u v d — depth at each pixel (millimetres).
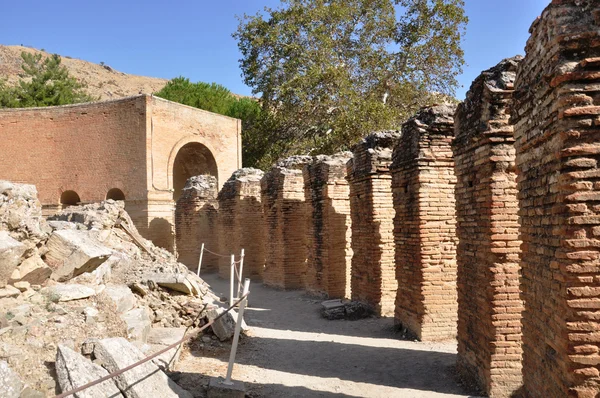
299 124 36062
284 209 19891
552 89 5055
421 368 8867
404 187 11148
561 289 4957
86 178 33969
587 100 4773
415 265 10562
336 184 16594
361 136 28859
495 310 7289
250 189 23781
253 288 20891
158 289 11508
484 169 7555
